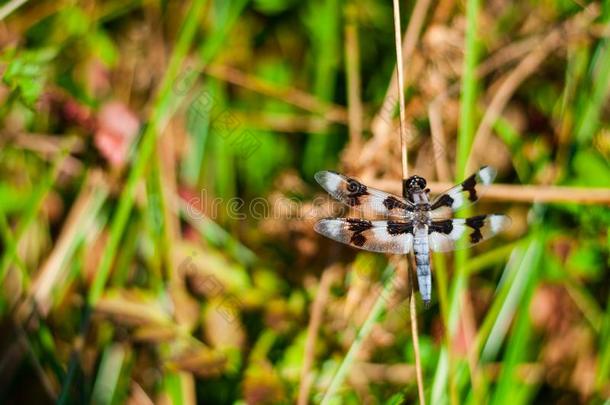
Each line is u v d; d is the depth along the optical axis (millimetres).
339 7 892
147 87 872
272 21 904
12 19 865
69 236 834
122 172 845
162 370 813
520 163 863
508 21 884
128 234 841
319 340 822
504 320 814
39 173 851
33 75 811
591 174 842
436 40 856
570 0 874
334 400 810
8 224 844
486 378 813
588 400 823
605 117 861
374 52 892
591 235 834
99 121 849
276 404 807
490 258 840
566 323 839
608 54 843
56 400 802
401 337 826
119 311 806
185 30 825
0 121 843
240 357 817
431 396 788
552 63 870
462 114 794
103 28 878
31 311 819
